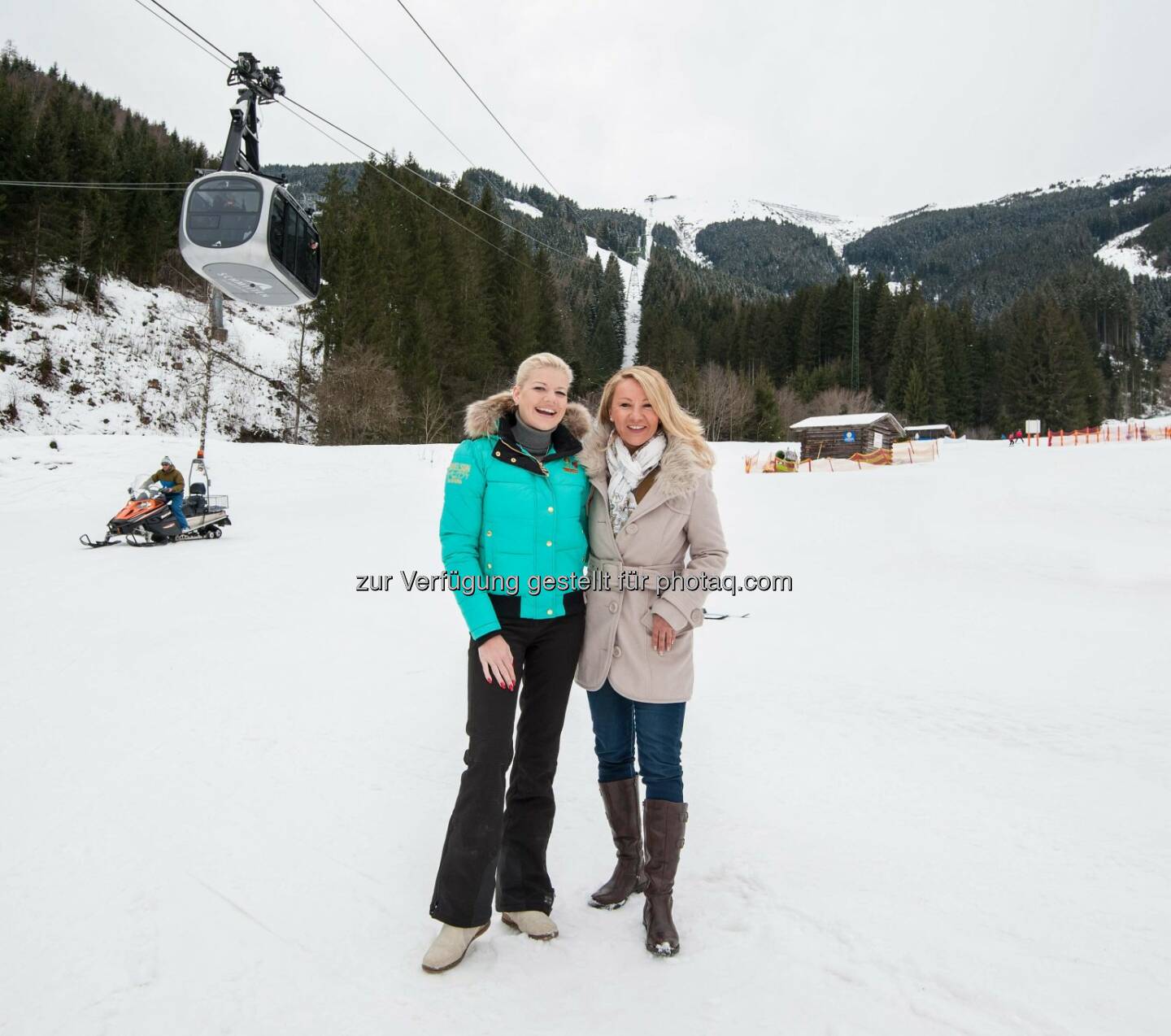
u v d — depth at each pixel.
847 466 42.41
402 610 7.33
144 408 40.78
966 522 16.33
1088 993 1.76
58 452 20.97
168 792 3.09
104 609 7.17
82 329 44.47
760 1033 1.67
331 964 1.96
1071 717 4.16
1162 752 3.56
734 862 2.52
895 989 1.81
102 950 2.01
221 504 13.41
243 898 2.29
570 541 2.29
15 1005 1.78
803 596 8.68
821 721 4.12
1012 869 2.42
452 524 2.24
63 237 47.50
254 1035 1.68
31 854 2.56
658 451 2.33
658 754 2.22
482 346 58.34
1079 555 12.02
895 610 7.79
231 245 10.75
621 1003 1.79
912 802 3.01
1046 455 31.64
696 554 2.31
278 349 53.84
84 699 4.40
